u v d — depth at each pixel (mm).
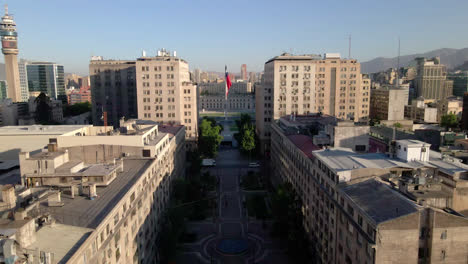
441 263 58938
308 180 102250
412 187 66125
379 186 69438
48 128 123875
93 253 54094
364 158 85750
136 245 78750
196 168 181625
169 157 130000
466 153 104062
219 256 103812
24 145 117125
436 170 74438
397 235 56844
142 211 84188
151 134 116250
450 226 58219
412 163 78125
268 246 109750
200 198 136125
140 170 90000
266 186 167750
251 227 123562
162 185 112500
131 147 102125
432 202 62906
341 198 73625
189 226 124312
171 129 165125
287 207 107875
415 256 57594
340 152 95062
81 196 70625
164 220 107688
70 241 51062
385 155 87938
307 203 103812
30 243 48719
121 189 74875
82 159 101062
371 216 59781
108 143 103562
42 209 63156
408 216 56312
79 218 59562
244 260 101562
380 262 57438
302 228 105625
